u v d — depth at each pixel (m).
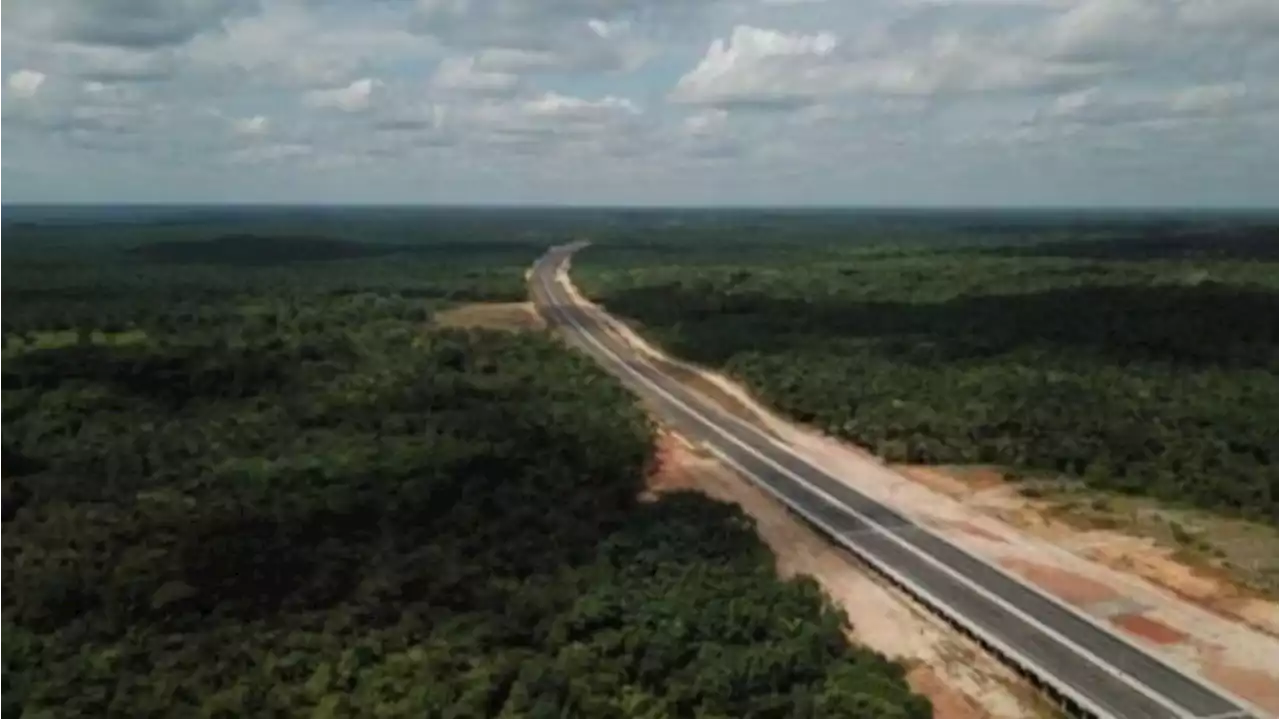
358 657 49.31
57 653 50.00
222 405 89.88
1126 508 71.44
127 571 56.22
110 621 52.56
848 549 64.50
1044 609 55.41
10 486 67.75
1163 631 52.94
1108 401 94.25
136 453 74.88
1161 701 46.00
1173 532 66.06
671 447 87.50
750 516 69.94
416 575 56.94
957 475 79.69
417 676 47.16
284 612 54.41
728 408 102.75
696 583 56.62
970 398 96.69
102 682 47.56
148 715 45.03
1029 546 64.62
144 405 88.38
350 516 64.25
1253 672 48.78
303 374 99.94
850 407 95.50
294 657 49.56
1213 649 51.06
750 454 86.12
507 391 95.38
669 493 74.25
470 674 47.34
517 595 55.59
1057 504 72.31
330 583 56.84
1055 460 80.38
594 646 50.06
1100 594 57.38
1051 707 46.84
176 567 57.03
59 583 54.94
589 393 98.56
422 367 102.88
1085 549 64.12
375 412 86.62
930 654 51.88
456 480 70.81
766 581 57.94
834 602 57.53
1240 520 68.81
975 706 47.06
